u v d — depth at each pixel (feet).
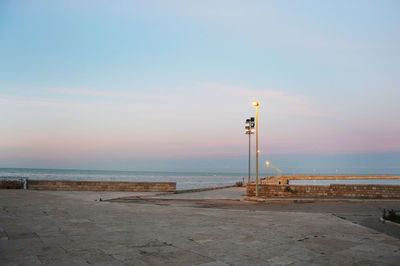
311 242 27.78
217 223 37.22
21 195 72.69
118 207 52.75
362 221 41.68
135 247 24.58
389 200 74.38
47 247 24.09
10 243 25.29
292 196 83.30
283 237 29.68
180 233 30.58
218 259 21.72
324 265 20.88
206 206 61.26
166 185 100.32
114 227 33.24
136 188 97.81
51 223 35.19
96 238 27.61
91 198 71.51
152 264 20.26
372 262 21.71
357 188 82.94
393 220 39.81
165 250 23.82
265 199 74.79
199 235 29.78
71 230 31.17
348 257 22.91
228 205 64.13
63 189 94.89
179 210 50.49
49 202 58.29
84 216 41.09
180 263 20.59
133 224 35.45
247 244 26.40
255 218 42.42
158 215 43.62
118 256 21.93
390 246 26.63
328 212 52.21
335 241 28.37
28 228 31.96
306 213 49.21
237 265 20.47
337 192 83.30
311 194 83.30
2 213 43.01
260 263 21.02
